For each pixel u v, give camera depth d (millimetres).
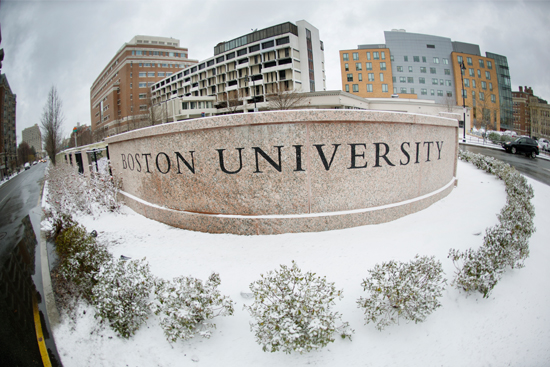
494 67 68750
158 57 80938
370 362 3045
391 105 43188
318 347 3170
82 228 6488
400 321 3484
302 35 51906
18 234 9078
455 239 5418
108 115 91188
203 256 5230
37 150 68062
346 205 6070
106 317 3695
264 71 52094
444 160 8602
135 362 3281
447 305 3768
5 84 38781
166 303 3428
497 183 10328
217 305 3482
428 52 67188
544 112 71562
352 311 3625
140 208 8336
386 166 6363
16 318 4340
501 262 4070
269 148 5805
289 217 5828
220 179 6203
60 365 3359
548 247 5691
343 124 5859
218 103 62344
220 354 3199
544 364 3156
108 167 11016
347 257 4801
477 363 3117
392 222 6324
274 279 3455
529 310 3900
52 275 5633
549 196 10039
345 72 63375
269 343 3016
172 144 6793
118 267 3986
